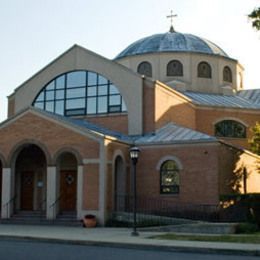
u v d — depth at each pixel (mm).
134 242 18953
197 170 29781
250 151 35906
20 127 29984
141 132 33281
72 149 28562
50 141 29156
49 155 29062
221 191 29484
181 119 36438
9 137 30141
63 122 28953
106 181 27844
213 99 40594
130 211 30391
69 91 35812
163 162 30844
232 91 42906
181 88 40375
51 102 36250
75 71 35781
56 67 36250
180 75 41188
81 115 35219
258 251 16562
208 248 17250
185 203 29766
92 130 29781
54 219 28266
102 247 18766
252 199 29219
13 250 17422
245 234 23375
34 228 25859
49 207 28531
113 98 34562
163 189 30594
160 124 33906
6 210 29469
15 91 37344
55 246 18953
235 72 44031
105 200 27531
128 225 27062
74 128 28672
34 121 29719
